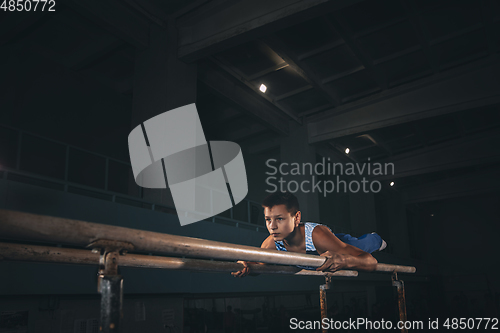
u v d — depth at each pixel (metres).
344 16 9.45
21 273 5.03
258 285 9.83
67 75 9.90
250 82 12.09
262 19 8.38
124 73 10.95
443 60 12.34
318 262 1.99
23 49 9.04
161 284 7.03
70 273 5.59
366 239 3.05
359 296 16.84
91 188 6.09
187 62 9.60
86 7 7.77
